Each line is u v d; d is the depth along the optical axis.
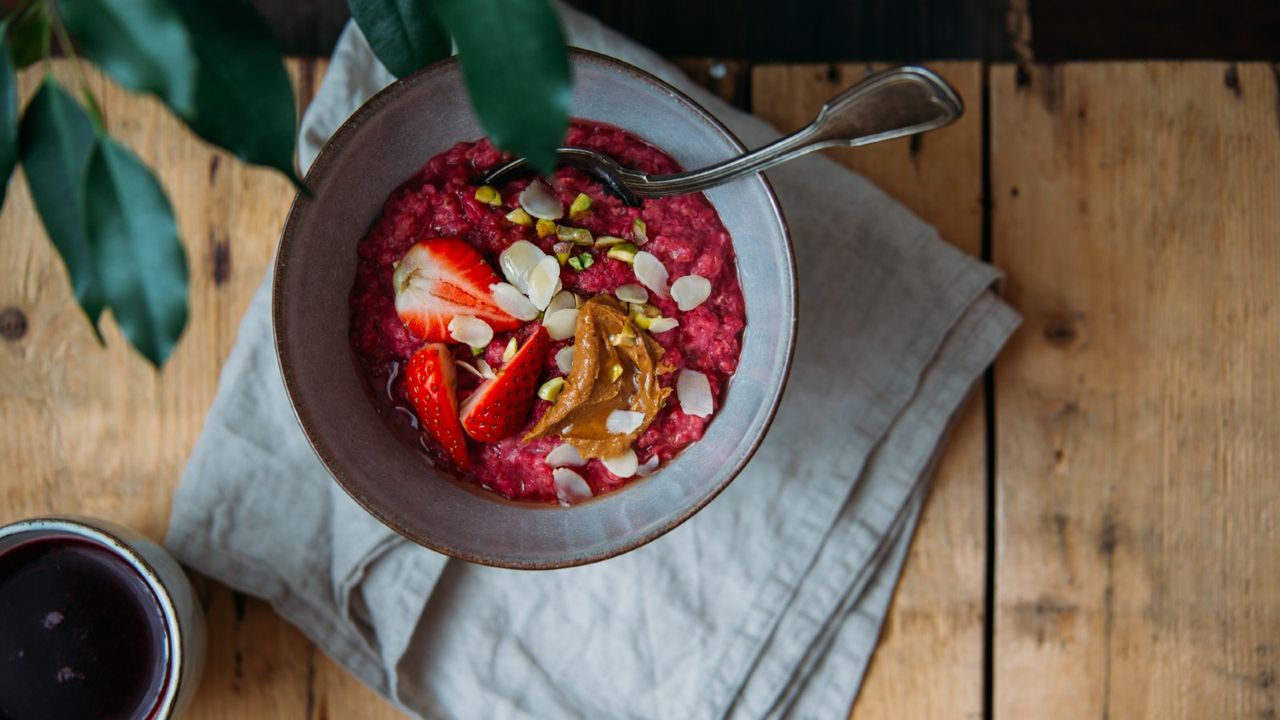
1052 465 0.61
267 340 0.59
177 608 0.54
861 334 0.60
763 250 0.53
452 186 0.52
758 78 0.62
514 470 0.53
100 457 0.60
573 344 0.52
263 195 0.60
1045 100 0.62
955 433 0.61
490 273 0.52
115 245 0.39
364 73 0.60
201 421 0.60
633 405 0.52
